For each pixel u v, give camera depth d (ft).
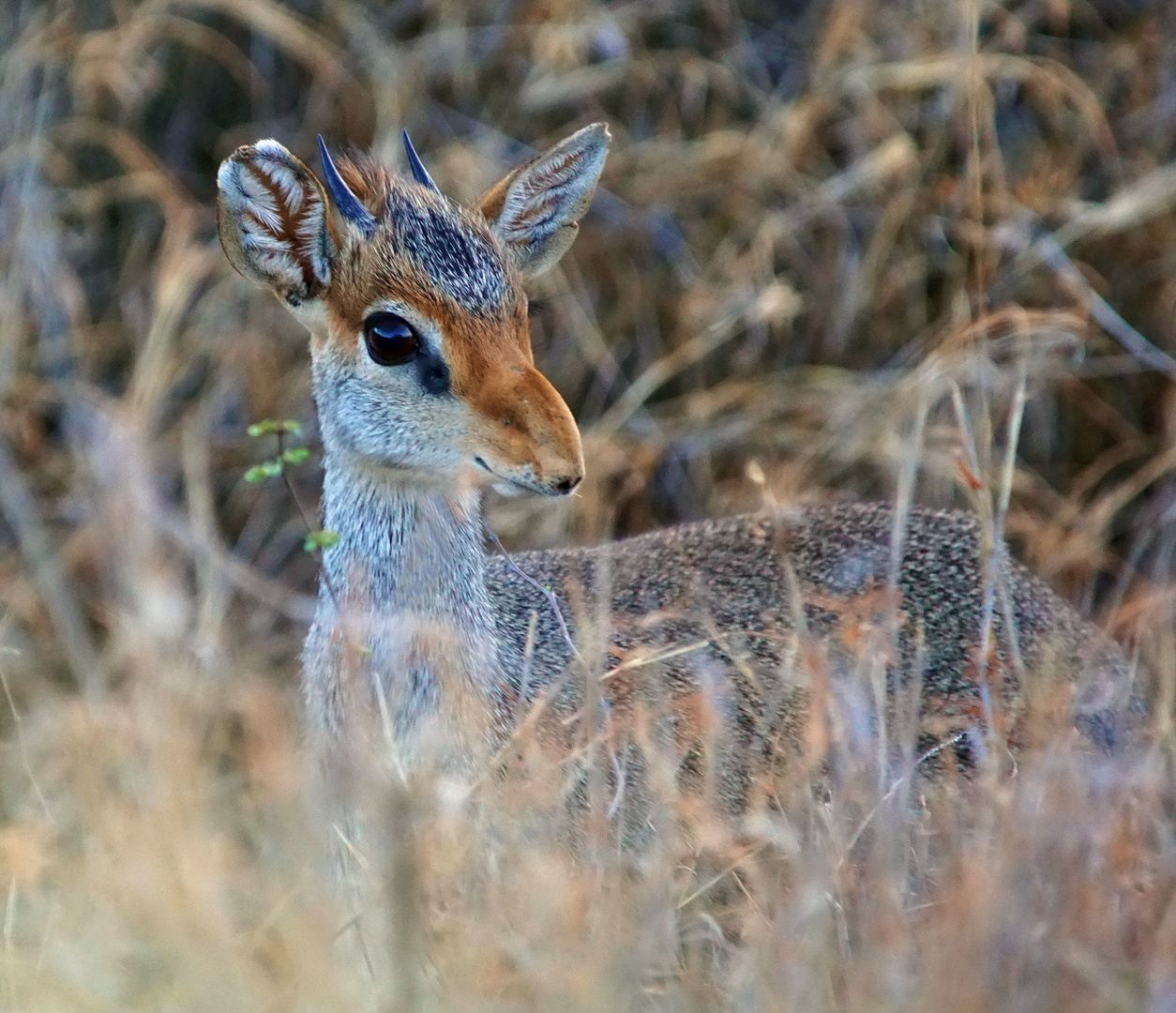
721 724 27.81
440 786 25.04
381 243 27.61
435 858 23.98
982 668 28.50
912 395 40.57
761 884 24.53
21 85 47.19
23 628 40.45
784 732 28.58
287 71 49.32
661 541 33.04
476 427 26.89
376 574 28.02
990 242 42.47
